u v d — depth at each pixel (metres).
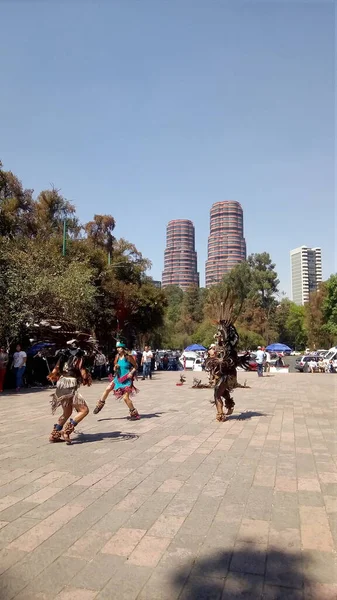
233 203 166.88
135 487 5.51
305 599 3.20
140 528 4.32
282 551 3.88
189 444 7.87
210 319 11.02
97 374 25.06
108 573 3.51
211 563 3.67
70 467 6.36
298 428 9.54
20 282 19.95
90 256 31.70
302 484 5.66
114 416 11.14
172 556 3.78
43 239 30.86
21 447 7.60
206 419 10.68
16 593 3.24
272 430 9.29
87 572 3.53
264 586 3.35
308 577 3.47
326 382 24.12
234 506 4.89
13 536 4.14
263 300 82.94
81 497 5.14
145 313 39.22
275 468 6.37
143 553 3.83
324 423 10.22
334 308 54.22
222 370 10.45
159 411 12.04
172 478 5.86
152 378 27.62
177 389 19.30
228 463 6.62
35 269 21.39
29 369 20.48
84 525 4.38
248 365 10.91
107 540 4.06
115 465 6.47
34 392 17.66
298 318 96.00
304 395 16.89
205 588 3.32
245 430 9.27
